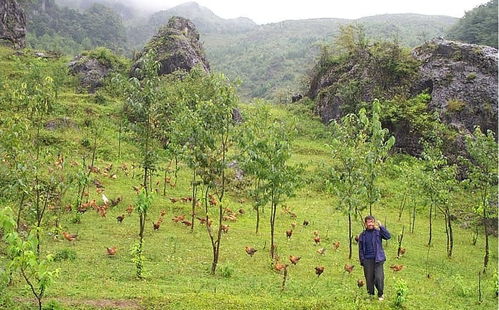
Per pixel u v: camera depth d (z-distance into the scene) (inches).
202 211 988.6
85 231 775.1
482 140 833.5
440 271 765.3
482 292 645.9
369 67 2043.6
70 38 6683.1
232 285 546.3
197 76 1412.4
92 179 1074.7
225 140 654.5
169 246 728.3
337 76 2338.8
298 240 857.5
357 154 782.5
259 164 701.3
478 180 836.6
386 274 706.2
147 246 714.2
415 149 1681.8
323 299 501.4
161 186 1139.3
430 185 893.2
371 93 1957.4
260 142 706.8
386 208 1231.5
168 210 969.5
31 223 693.3
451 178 922.7
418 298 562.6
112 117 1662.2
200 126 614.9
